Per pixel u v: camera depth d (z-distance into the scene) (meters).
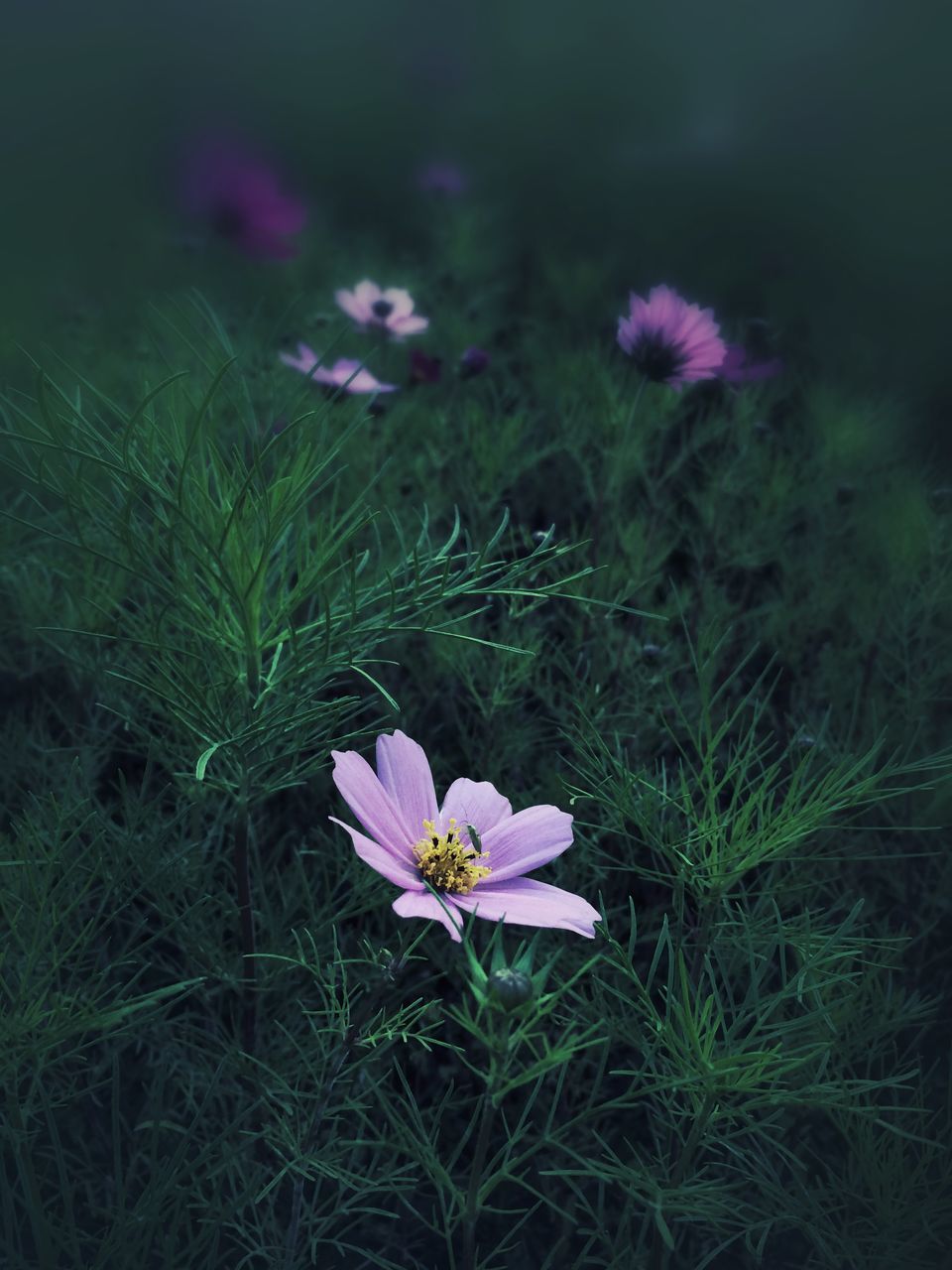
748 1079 0.54
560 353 1.05
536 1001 0.50
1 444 0.68
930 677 0.78
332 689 0.79
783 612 0.85
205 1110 0.65
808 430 1.00
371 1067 0.66
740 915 0.62
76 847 0.64
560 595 0.58
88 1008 0.55
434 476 0.92
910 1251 0.58
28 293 1.09
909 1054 0.69
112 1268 0.56
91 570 0.70
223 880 0.71
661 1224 0.54
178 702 0.58
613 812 0.61
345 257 1.32
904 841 0.73
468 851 0.57
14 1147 0.54
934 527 0.84
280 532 0.56
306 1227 0.64
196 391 0.66
